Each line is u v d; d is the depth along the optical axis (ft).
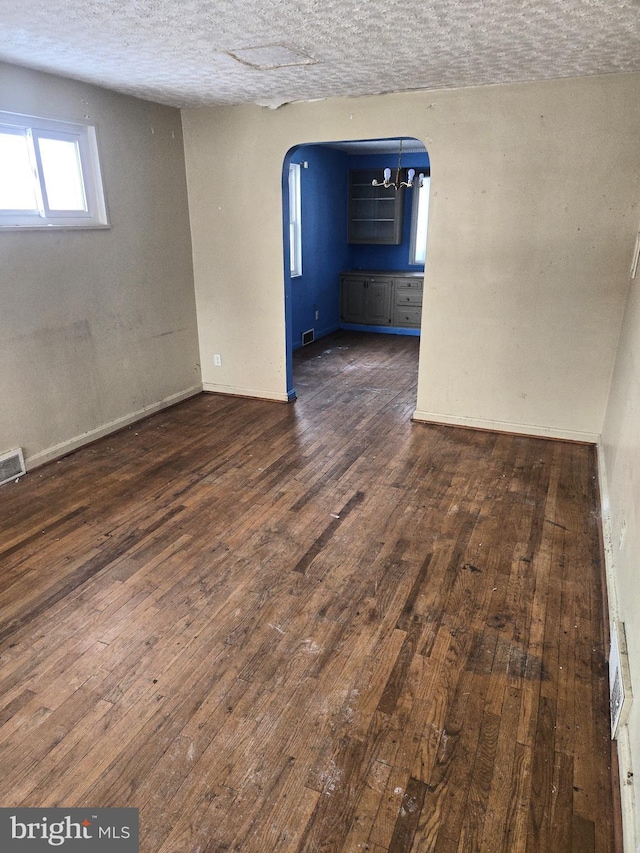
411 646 6.77
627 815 4.61
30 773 5.20
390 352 22.15
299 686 6.18
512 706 5.92
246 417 14.83
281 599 7.62
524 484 10.94
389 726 5.69
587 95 10.87
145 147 13.35
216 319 16.05
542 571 8.23
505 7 7.09
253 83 11.30
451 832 4.70
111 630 7.03
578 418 12.85
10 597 7.64
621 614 6.47
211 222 15.11
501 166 11.87
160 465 11.85
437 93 11.89
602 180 11.23
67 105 11.12
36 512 9.91
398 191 23.94
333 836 4.67
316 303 23.97
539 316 12.51
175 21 7.65
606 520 9.01
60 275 11.60
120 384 13.70
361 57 9.40
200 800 4.96
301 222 21.49
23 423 11.25
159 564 8.40
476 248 12.60
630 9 7.13
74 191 11.85
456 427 14.01
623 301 11.75
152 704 5.95
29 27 7.93
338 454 12.41
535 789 5.06
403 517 9.72
